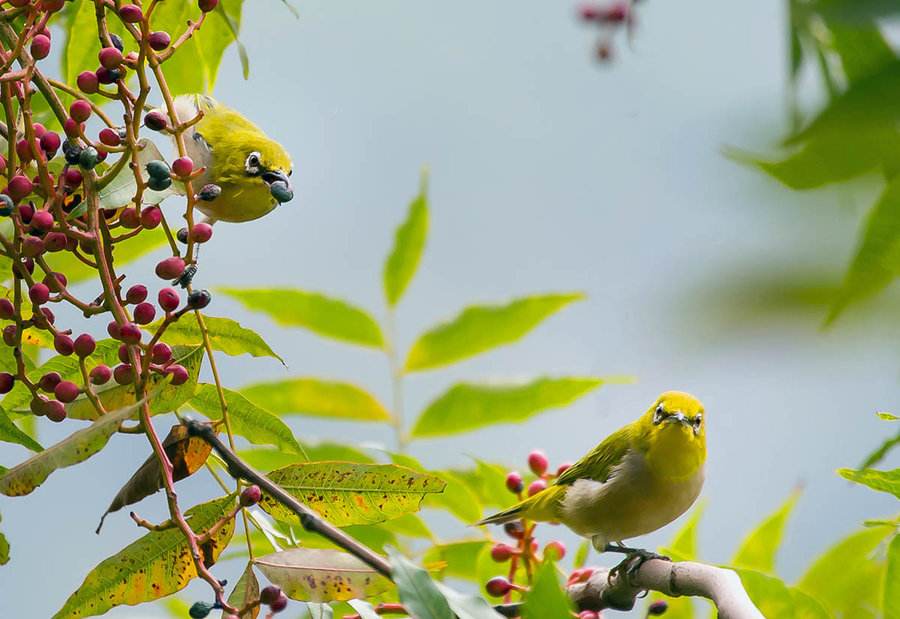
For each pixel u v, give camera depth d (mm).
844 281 2750
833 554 10328
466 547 10359
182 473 7059
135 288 6910
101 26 6832
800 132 2660
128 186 6871
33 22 7027
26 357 7906
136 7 6680
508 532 9133
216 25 9648
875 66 2691
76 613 6805
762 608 8523
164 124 6797
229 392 7465
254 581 6617
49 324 6910
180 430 7078
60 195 6801
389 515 6980
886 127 2602
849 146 2855
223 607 6250
